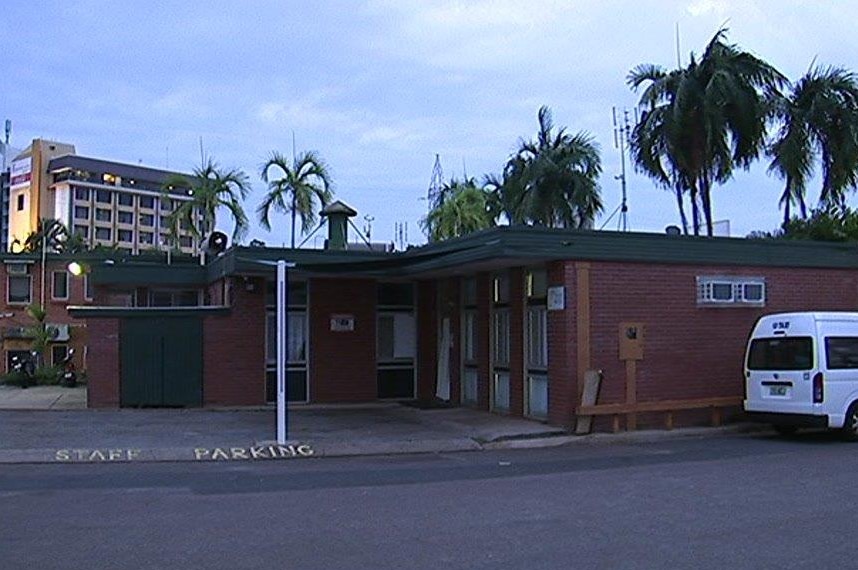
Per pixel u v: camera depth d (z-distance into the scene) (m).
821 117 28.89
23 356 35.66
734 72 28.16
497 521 8.41
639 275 16.41
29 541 7.61
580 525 8.21
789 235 29.12
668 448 14.26
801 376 15.10
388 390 21.44
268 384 20.39
